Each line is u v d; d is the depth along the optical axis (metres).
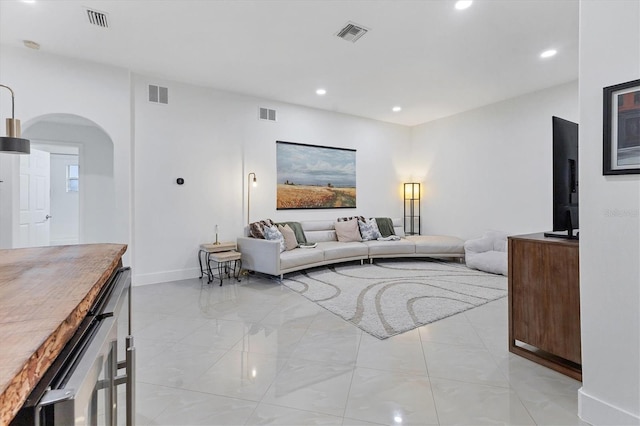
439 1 2.62
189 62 3.76
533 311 2.13
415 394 1.77
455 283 4.12
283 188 5.33
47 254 1.38
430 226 6.54
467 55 3.58
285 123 5.34
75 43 3.28
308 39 3.22
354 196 6.19
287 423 1.55
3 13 2.75
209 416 1.59
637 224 1.43
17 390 0.46
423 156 6.68
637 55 1.40
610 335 1.51
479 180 5.63
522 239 2.21
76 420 0.62
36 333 0.58
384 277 4.46
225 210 4.77
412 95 4.96
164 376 1.96
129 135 3.93
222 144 4.73
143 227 4.13
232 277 4.54
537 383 1.88
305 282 4.21
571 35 3.15
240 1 2.61
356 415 1.60
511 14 2.79
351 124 6.12
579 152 1.62
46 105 3.47
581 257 1.62
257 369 2.04
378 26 2.98
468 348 2.33
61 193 7.19
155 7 2.68
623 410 1.46
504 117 5.22
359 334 2.58
